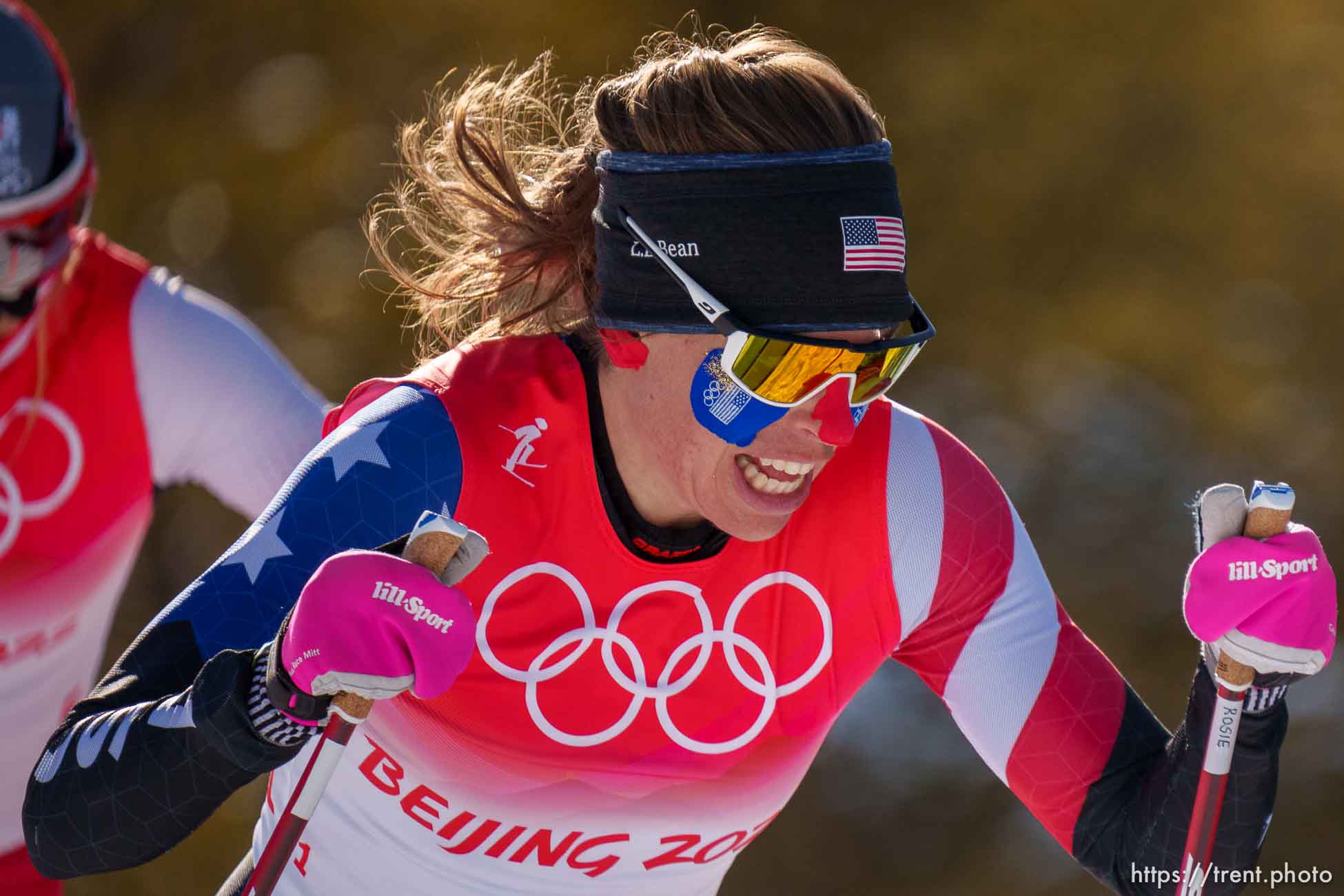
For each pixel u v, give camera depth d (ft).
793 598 26.23
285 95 101.55
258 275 99.81
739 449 24.02
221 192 100.07
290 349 97.09
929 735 104.53
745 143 23.75
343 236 99.60
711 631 25.91
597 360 25.77
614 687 25.75
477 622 25.30
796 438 23.91
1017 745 27.25
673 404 24.31
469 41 99.35
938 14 106.11
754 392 23.49
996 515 27.27
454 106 29.01
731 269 23.50
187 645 23.52
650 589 25.57
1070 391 109.81
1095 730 26.94
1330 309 110.52
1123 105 107.86
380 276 96.37
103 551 33.27
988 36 106.32
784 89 23.88
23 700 32.76
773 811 27.73
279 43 101.65
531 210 26.94
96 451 32.76
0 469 31.91
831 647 26.71
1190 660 103.40
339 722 21.59
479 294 28.78
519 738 25.81
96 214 98.48
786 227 23.45
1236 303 111.14
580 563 25.35
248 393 33.65
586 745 25.96
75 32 99.55
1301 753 102.99
